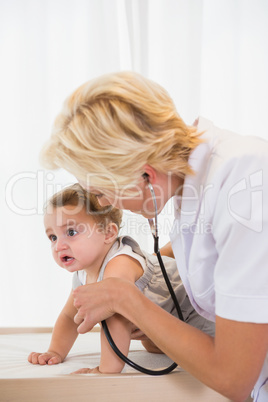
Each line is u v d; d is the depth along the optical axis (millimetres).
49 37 1906
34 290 1965
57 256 1098
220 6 2039
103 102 779
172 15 1958
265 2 2055
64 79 1914
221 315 738
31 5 1889
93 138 768
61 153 801
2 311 1962
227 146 806
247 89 2076
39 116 1908
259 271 719
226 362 725
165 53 1960
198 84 1968
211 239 808
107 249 1130
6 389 807
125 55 1952
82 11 1919
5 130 1908
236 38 2043
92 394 824
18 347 1169
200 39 1961
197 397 857
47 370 960
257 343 717
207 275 833
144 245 1833
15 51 1896
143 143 771
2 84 1897
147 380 843
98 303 860
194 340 765
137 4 1912
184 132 822
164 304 1104
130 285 866
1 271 1953
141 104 777
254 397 887
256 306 714
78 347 1208
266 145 794
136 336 1026
